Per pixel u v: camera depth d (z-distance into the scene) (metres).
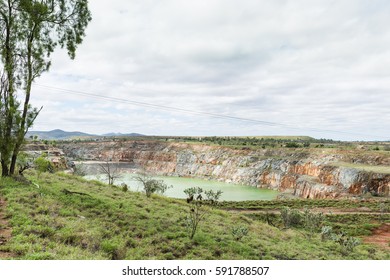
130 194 35.88
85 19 29.27
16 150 27.20
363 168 108.69
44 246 14.00
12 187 24.25
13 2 26.25
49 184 29.28
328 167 122.25
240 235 24.42
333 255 25.59
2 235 14.69
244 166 180.38
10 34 26.61
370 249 32.59
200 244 20.66
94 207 24.03
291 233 33.84
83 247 15.56
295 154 164.25
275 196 126.00
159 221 23.86
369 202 80.38
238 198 119.25
